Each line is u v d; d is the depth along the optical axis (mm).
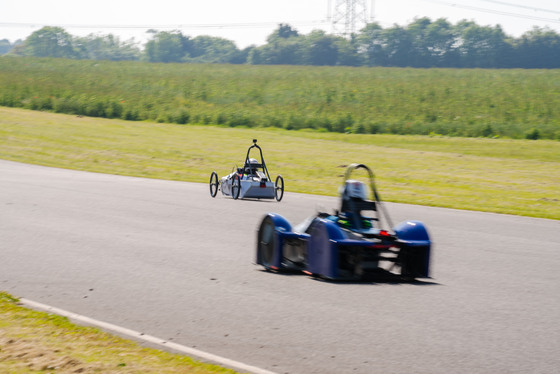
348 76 137375
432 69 158750
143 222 25781
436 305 13867
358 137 75750
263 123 87125
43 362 9641
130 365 9609
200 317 12602
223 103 107188
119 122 84625
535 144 68938
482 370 9922
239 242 21844
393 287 15562
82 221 25453
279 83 125062
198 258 18812
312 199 36250
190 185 42031
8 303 13039
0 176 42219
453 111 99000
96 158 55438
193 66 155375
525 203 35781
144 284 15328
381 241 15852
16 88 112812
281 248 17062
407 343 11164
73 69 141375
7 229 23000
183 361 9867
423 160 56562
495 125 83562
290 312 13031
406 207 33750
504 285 16266
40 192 34719
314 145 67062
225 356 10414
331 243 15766
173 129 79250
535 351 10875
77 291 14500
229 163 53906
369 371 9812
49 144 62875
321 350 10734
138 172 48594
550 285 16422
